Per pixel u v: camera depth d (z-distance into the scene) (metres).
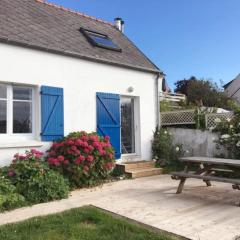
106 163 7.75
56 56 8.00
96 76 8.85
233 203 5.85
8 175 6.31
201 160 6.27
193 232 4.43
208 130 9.91
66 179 6.90
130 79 9.75
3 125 7.23
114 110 9.25
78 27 9.95
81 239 4.24
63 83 8.12
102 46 9.46
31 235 4.34
